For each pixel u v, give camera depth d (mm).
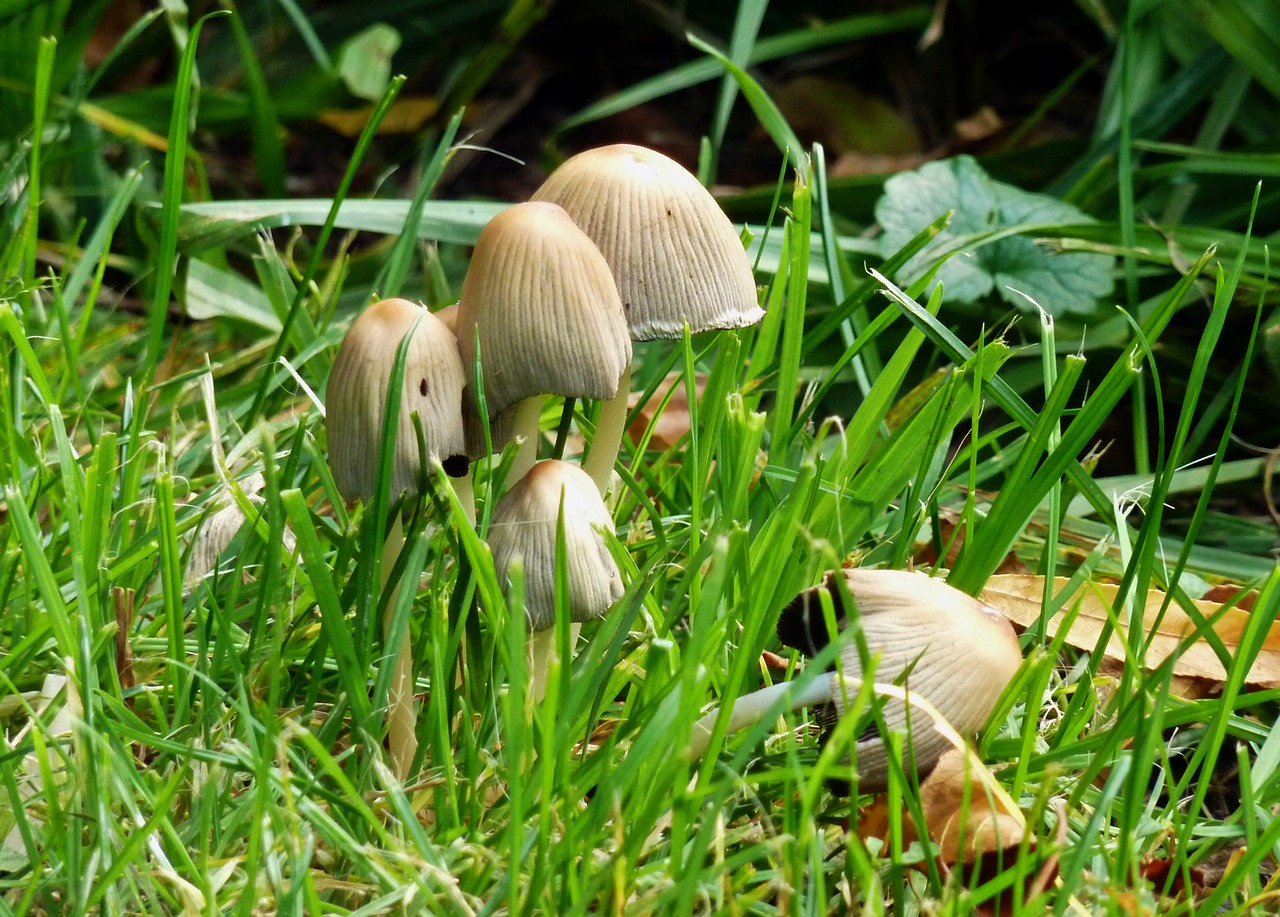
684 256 798
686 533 854
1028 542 923
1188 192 1206
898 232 1073
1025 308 1046
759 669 830
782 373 865
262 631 808
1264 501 995
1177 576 814
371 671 816
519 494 789
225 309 1083
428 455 784
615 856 757
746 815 798
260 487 862
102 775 765
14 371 870
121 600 801
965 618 776
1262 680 853
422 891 759
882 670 773
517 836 752
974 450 850
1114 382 824
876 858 774
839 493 829
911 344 857
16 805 766
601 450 829
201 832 768
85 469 869
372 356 780
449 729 809
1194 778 854
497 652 805
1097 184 1192
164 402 966
